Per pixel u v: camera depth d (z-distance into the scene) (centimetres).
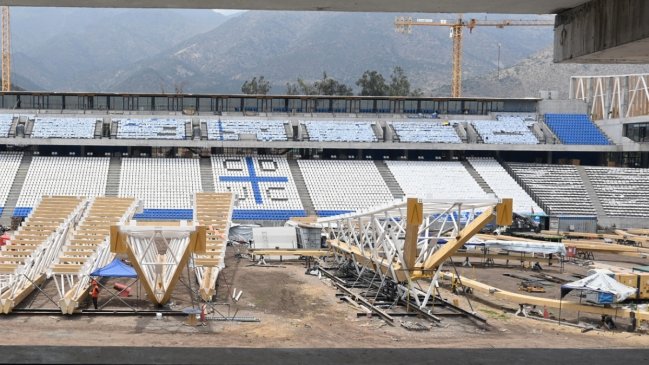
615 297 3009
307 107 8600
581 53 1251
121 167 7331
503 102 8862
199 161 7675
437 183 7550
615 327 2992
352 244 4353
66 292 3303
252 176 7425
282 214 6712
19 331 2644
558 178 7744
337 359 873
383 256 3784
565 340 2702
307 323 2941
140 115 8050
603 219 7125
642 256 5334
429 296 3238
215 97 8388
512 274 4550
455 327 2906
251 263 4853
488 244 4700
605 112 8719
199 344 2516
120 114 8050
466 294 3656
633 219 7138
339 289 3788
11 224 6047
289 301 3450
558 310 3338
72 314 2961
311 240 5241
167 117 8088
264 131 7962
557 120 8650
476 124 8450
